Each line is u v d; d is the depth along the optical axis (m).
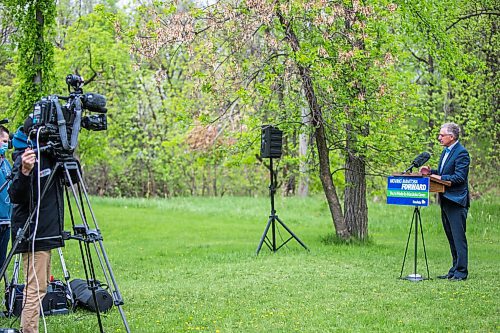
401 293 7.12
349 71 11.02
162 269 9.51
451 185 7.86
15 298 6.29
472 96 19.77
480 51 19.48
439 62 12.35
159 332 5.58
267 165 21.97
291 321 5.89
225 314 6.23
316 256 10.47
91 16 24.69
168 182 31.62
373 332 5.44
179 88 27.48
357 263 9.61
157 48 10.55
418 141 12.36
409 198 7.88
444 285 7.54
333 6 10.18
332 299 6.89
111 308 6.55
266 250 11.49
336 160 13.45
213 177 31.66
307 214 20.48
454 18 16.61
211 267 9.53
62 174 5.13
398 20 12.11
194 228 16.95
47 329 5.70
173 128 28.45
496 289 7.24
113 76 27.09
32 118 5.29
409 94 12.31
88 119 5.27
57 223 5.08
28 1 15.21
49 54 15.52
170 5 10.81
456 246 7.98
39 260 5.01
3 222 6.80
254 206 22.75
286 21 10.70
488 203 19.42
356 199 12.38
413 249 11.62
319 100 11.32
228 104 11.80
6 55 19.03
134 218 18.92
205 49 10.88
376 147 11.91
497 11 18.52
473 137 21.17
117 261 10.64
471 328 5.52
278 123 11.57
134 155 29.89
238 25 10.59
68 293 6.57
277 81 11.03
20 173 4.87
